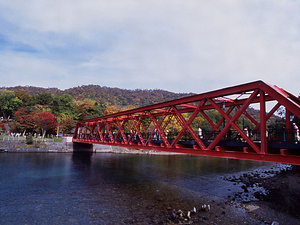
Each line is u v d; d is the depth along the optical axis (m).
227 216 13.15
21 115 64.19
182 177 25.22
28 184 20.38
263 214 13.56
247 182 22.53
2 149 43.34
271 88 10.20
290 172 28.97
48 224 11.81
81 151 51.50
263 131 10.52
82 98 184.50
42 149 47.00
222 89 12.95
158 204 15.29
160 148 18.02
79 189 19.20
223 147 13.57
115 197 16.89
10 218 12.57
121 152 56.44
